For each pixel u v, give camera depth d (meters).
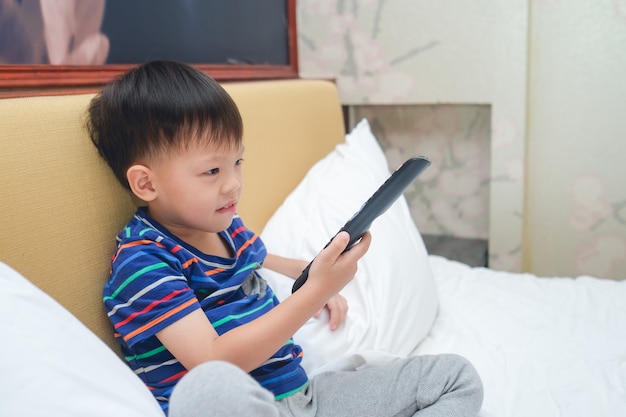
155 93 0.66
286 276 0.91
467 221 1.84
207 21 1.20
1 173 0.57
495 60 1.50
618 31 1.46
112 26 0.93
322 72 1.66
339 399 0.72
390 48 1.57
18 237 0.59
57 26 0.82
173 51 1.09
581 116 1.54
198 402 0.46
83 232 0.67
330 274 0.66
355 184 1.14
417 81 1.57
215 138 0.67
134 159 0.67
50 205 0.63
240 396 0.47
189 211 0.68
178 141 0.65
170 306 0.62
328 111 1.47
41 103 0.65
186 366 0.61
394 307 0.95
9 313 0.44
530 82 1.56
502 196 1.61
